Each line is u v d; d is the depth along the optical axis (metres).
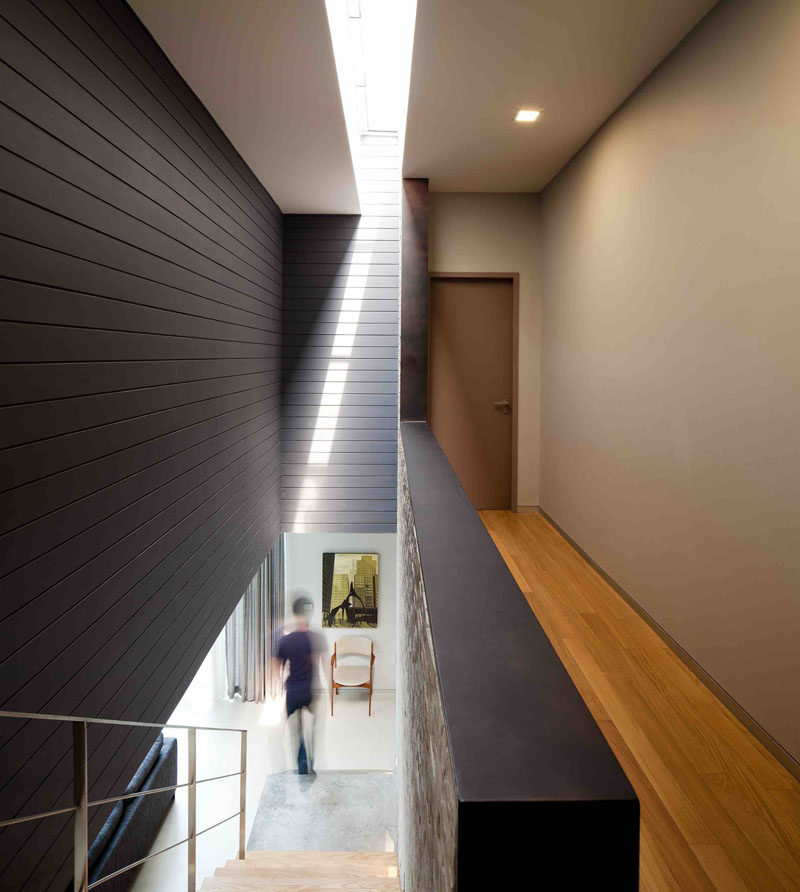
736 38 2.49
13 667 1.75
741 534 2.46
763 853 1.73
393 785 5.72
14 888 1.78
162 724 2.86
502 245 5.74
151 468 2.74
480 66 3.32
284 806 5.36
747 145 2.42
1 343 1.68
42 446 1.88
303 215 6.20
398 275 6.22
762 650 2.31
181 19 2.63
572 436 4.79
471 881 0.64
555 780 0.67
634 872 0.65
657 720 2.44
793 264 2.15
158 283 2.81
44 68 1.87
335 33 2.95
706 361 2.75
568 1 2.71
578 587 3.93
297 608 5.11
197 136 3.40
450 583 1.30
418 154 4.67
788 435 2.18
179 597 3.14
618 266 3.81
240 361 4.41
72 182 2.04
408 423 4.61
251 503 4.83
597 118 3.99
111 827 3.76
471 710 0.81
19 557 1.77
